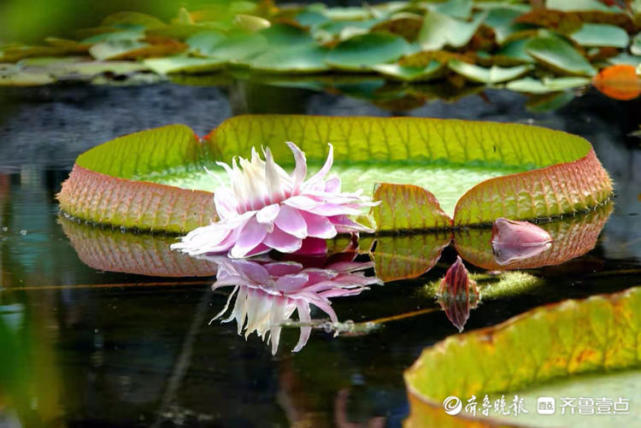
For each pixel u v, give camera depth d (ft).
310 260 8.08
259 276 7.57
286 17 23.66
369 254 8.21
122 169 10.30
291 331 6.12
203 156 10.94
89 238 8.82
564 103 16.15
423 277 7.42
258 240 8.05
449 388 4.53
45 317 6.49
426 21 18.94
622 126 13.83
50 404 4.98
